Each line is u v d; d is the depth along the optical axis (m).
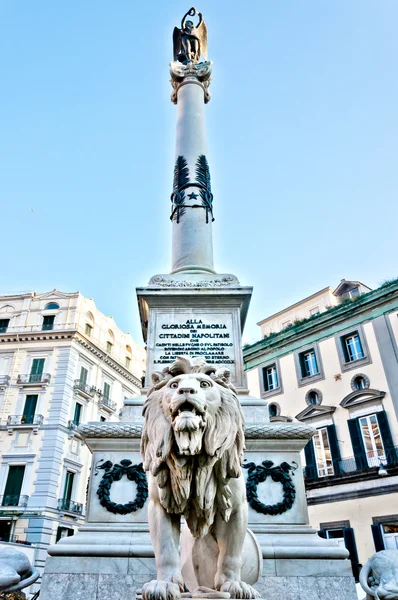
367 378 22.36
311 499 21.22
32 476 26.80
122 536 4.09
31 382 29.70
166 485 2.38
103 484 4.44
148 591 2.09
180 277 6.52
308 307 30.33
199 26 11.94
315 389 24.31
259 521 4.32
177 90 10.27
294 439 4.70
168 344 5.81
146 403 2.58
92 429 4.66
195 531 2.48
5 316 33.47
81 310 33.53
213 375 2.59
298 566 3.87
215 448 2.35
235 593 2.25
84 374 31.95
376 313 23.23
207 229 7.75
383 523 18.78
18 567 3.81
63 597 3.70
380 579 3.77
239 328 5.95
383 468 19.28
